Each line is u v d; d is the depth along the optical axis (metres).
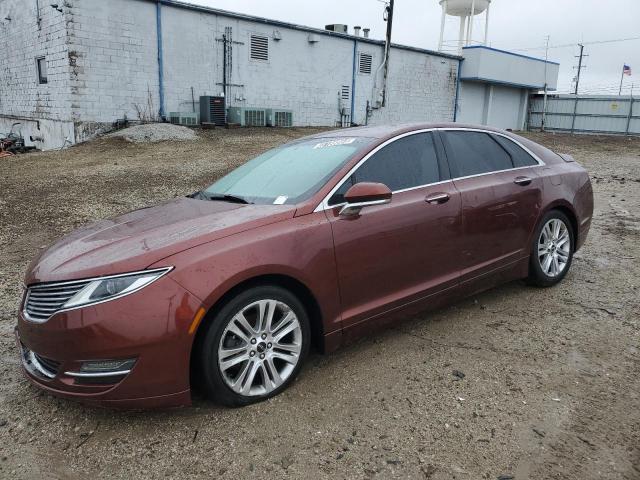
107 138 17.25
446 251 4.07
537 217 4.81
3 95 23.12
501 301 4.85
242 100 22.23
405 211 3.79
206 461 2.74
